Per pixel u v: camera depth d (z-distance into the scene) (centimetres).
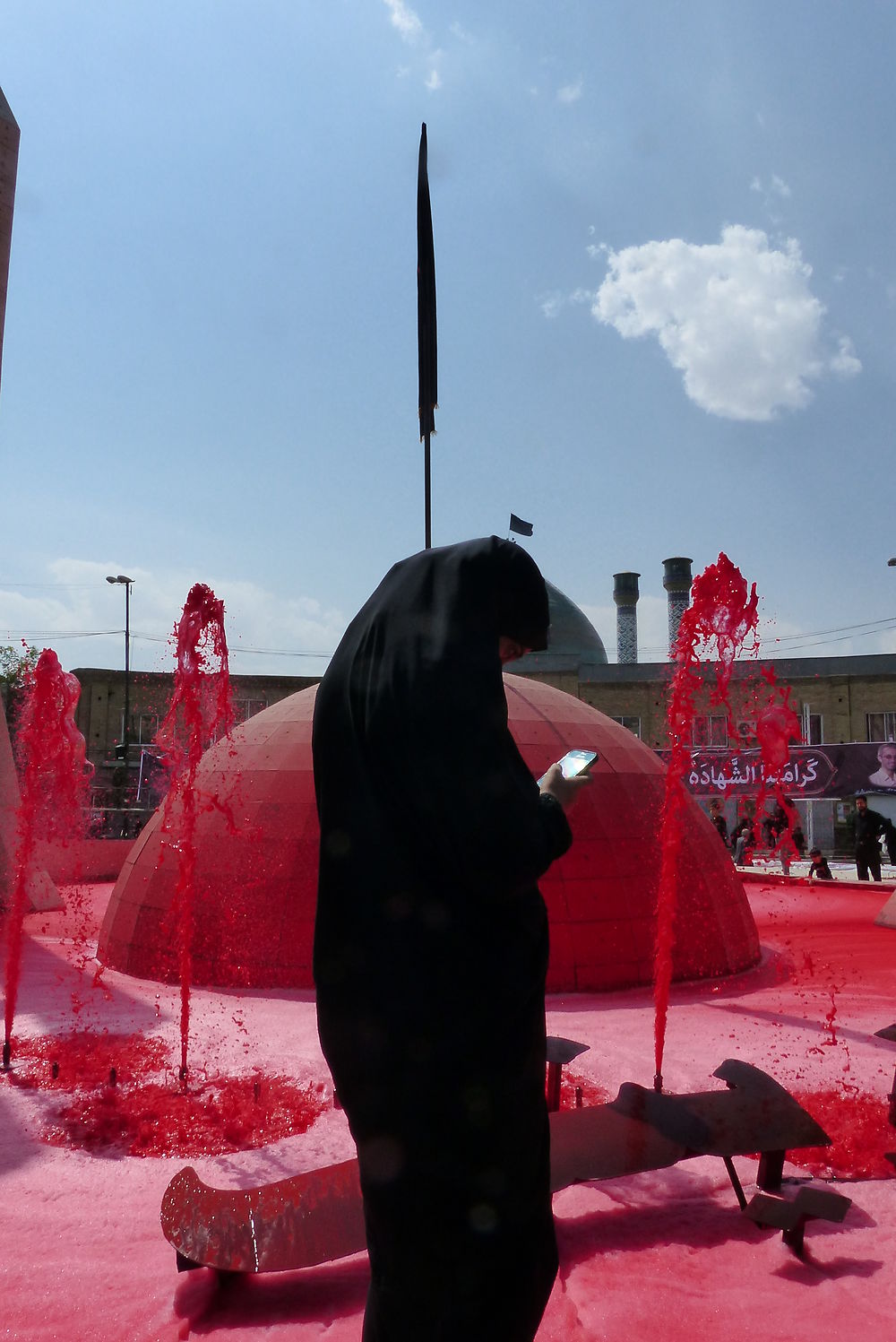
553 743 777
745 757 2847
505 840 141
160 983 732
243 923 718
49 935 1082
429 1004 153
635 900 727
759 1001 689
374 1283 158
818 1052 554
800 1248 303
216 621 585
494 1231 151
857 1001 698
